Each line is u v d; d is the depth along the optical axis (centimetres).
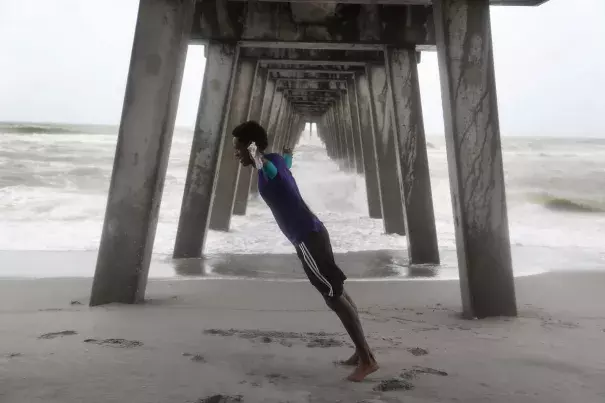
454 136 524
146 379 301
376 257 1003
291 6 916
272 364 338
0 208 1627
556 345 399
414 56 918
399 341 408
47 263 866
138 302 554
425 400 276
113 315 484
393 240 1211
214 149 973
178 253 972
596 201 2298
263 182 317
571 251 1100
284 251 1066
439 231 1437
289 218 312
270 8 923
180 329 431
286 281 736
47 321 452
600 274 820
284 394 282
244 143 322
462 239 526
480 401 277
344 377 314
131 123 544
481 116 525
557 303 602
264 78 1550
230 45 941
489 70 525
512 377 318
